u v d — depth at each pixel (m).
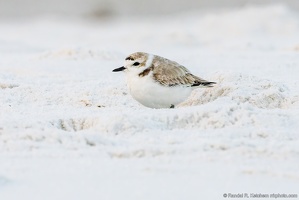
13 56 21.22
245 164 9.24
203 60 19.98
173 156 9.50
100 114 11.60
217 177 8.66
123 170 8.87
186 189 8.16
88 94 13.40
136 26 38.44
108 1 47.09
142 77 12.07
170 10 46.50
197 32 31.91
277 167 9.16
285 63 18.34
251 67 17.86
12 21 41.75
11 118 11.30
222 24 32.28
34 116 11.62
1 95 13.36
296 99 12.83
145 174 8.71
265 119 11.32
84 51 19.38
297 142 10.30
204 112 11.41
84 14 44.59
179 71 12.24
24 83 14.77
